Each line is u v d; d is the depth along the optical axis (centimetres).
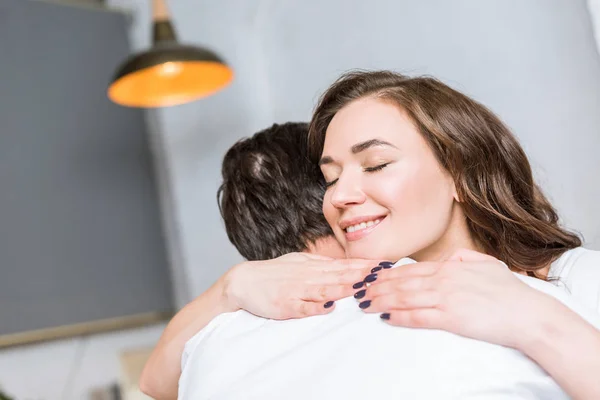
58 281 360
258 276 98
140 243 388
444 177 102
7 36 368
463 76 261
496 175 112
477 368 71
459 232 110
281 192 112
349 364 75
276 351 85
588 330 72
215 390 85
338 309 85
